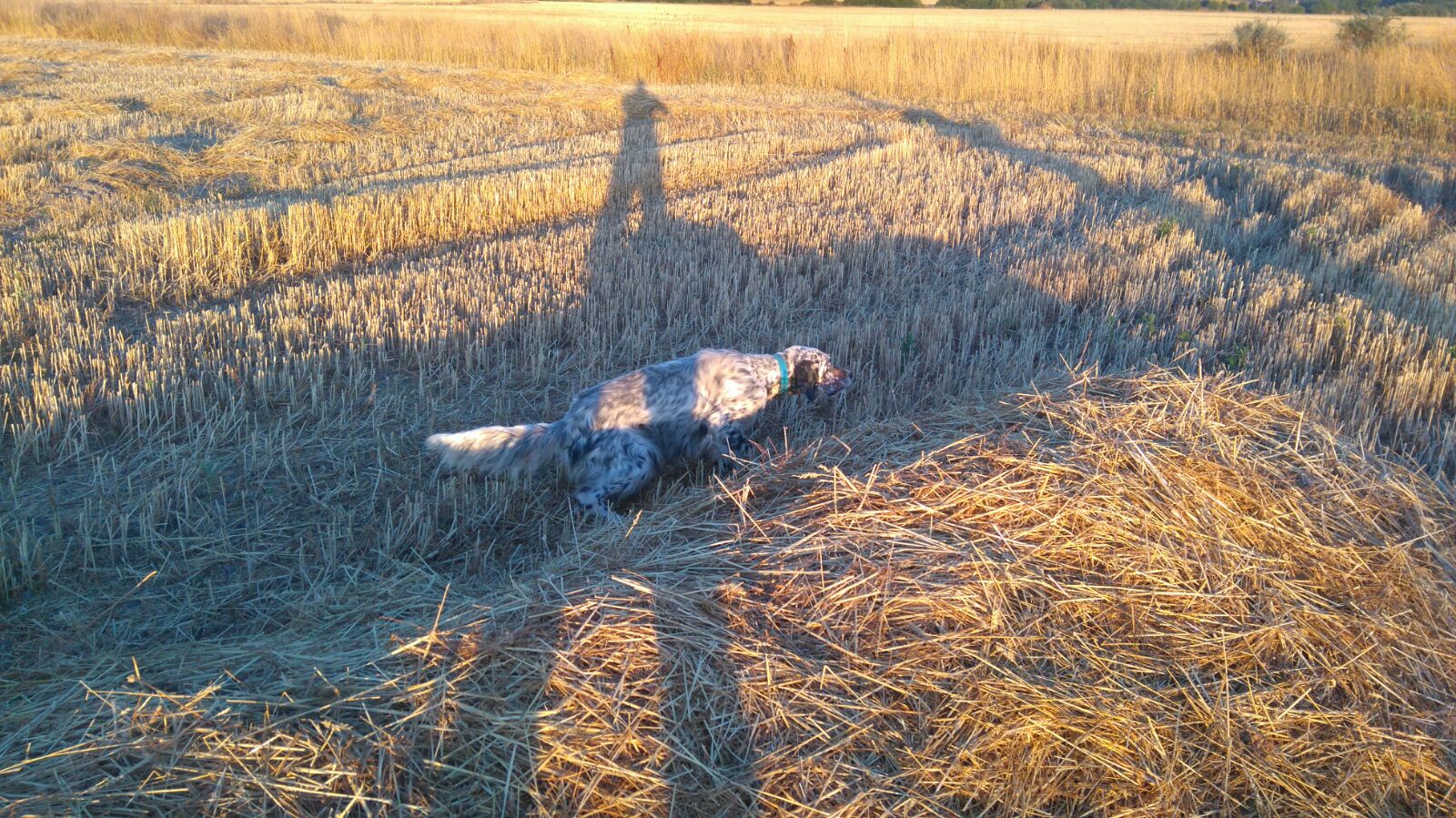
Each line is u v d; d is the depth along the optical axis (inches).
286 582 171.5
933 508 161.5
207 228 345.7
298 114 625.6
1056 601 144.5
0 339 263.1
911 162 523.8
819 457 187.8
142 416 223.1
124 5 1381.6
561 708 123.6
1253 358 272.8
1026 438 182.9
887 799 117.4
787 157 550.0
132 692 125.3
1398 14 1866.4
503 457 198.2
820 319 302.0
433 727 120.2
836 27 1184.2
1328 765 127.0
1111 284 329.1
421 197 394.9
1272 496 169.0
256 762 115.6
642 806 114.4
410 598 157.2
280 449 216.5
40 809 108.3
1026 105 785.6
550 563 162.6
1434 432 234.2
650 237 377.4
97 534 182.9
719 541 160.4
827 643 136.8
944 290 326.3
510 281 320.2
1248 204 457.4
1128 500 163.9
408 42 1031.6
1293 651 141.3
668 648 133.6
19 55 933.2
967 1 2431.1
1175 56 836.0
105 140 517.0
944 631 138.2
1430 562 161.3
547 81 847.7
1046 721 126.0
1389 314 290.5
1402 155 589.6
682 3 2220.7
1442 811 124.3
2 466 205.2
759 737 123.5
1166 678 135.8
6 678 140.8
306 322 277.6
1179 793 121.8
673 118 685.3
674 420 201.8
